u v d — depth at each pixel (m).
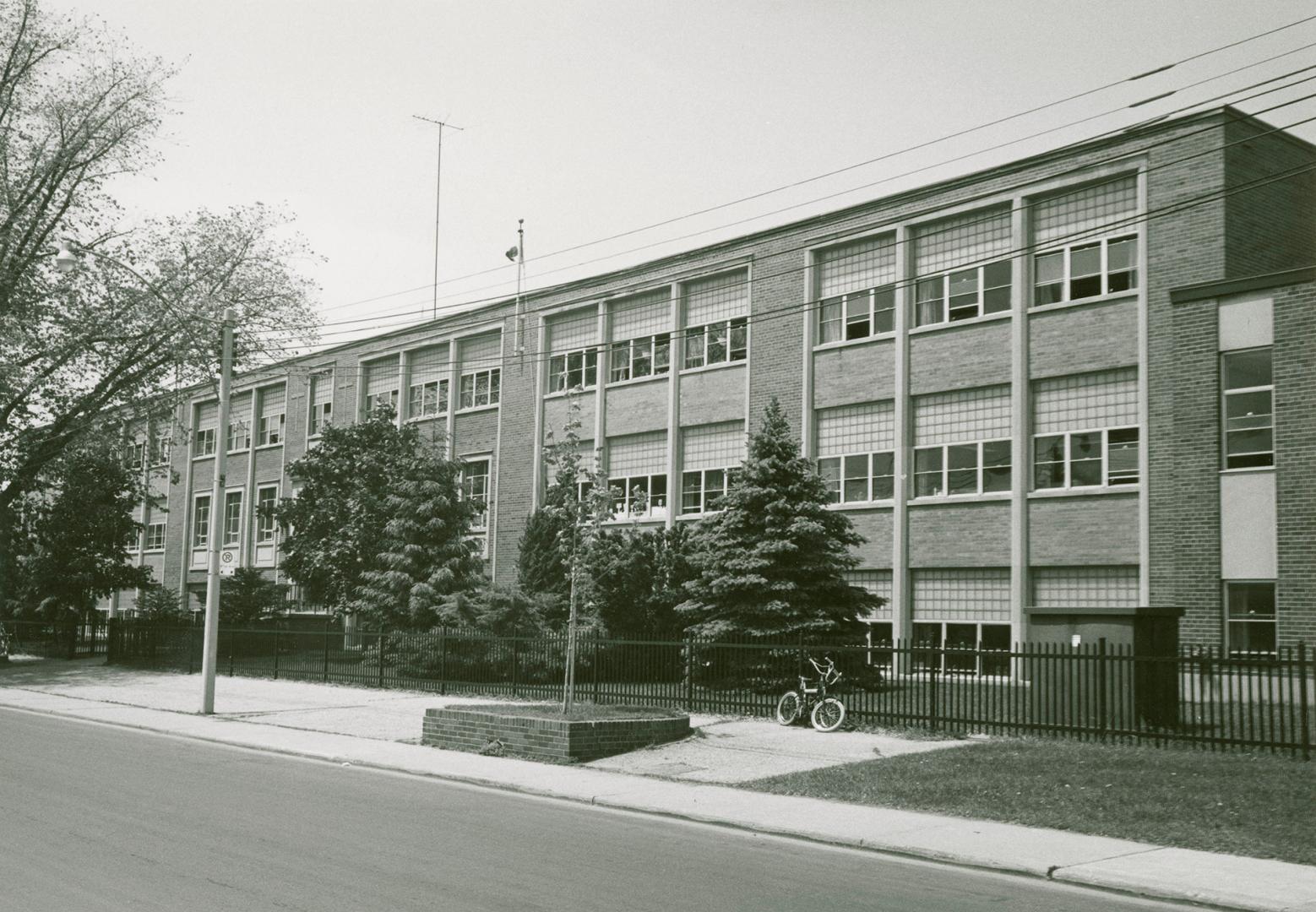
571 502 17.45
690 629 22.73
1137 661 15.47
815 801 12.70
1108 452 25.19
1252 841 10.28
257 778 13.70
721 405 33.31
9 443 35.03
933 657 17.64
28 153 33.78
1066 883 9.20
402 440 36.91
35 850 8.76
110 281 33.91
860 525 29.48
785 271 31.94
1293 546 20.59
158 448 38.16
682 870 8.99
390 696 24.62
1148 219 24.67
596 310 37.78
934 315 28.78
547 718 16.23
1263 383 21.53
